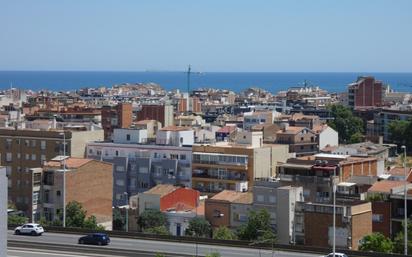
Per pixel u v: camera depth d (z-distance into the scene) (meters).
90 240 122.50
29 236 130.75
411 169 190.38
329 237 150.38
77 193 178.38
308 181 180.00
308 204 154.25
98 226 165.62
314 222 152.50
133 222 182.75
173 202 183.38
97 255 114.62
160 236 127.25
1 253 75.00
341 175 185.88
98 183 183.38
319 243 151.88
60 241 125.50
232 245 122.44
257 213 157.25
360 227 151.25
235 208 168.38
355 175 190.38
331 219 150.50
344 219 149.00
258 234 153.00
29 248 119.25
